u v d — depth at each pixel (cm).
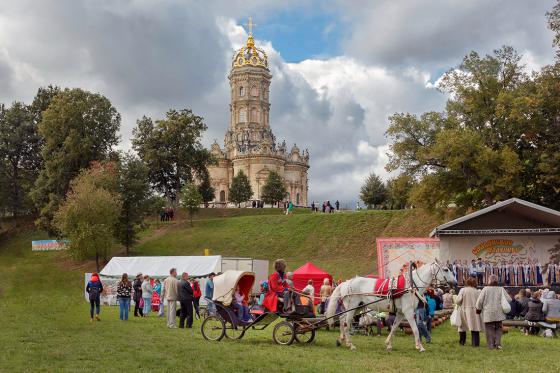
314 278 3644
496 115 4816
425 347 1897
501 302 1859
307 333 2161
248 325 1983
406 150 5191
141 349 1731
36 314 2900
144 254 6906
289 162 15962
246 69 16188
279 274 1930
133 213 7006
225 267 4197
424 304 1831
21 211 9650
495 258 3703
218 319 2020
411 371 1420
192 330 2366
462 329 1975
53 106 7775
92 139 7662
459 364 1544
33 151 9431
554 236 3631
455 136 4631
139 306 3253
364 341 2062
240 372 1393
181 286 2473
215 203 13350
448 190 4969
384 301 1827
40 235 8394
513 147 4894
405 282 1811
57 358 1541
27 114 9500
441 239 3803
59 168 7500
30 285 5738
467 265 3722
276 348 1809
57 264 6812
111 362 1494
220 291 2014
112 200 6250
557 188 4706
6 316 2705
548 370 1466
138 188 7075
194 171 9812
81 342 1864
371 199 10500
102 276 4344
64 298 4628
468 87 5009
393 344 1981
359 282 1875
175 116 9288
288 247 6556
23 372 1339
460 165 4728
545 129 4753
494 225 3675
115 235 6838
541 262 3628
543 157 4675
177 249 6981
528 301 2484
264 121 16362
